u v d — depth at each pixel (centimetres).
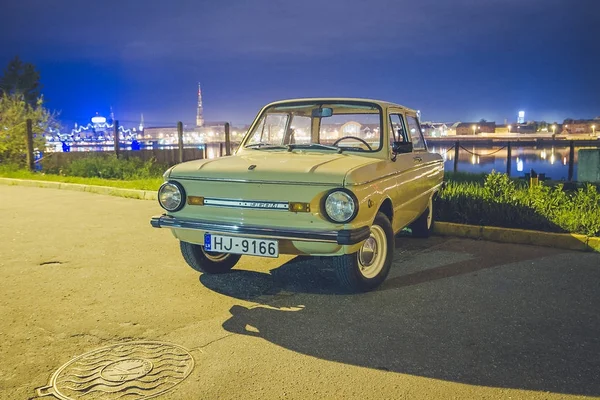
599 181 1291
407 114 601
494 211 719
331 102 543
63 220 802
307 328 383
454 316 406
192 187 452
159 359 332
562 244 632
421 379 306
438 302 438
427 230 685
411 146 498
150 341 360
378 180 448
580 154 1370
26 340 361
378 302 438
